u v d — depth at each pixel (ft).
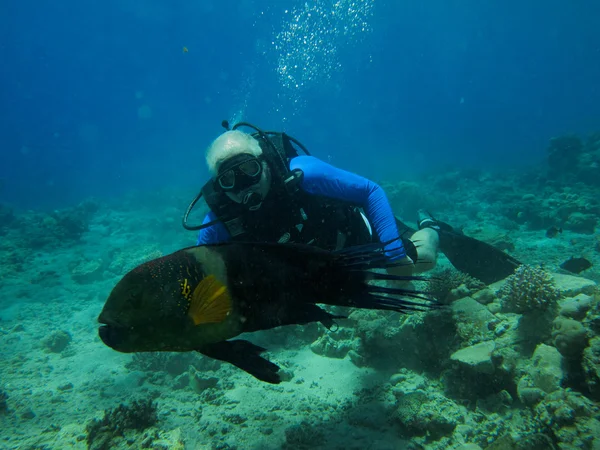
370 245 4.28
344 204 10.98
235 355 3.81
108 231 49.62
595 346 9.10
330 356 15.79
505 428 9.95
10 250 42.04
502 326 12.25
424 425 10.50
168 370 17.24
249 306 3.89
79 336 23.26
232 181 9.62
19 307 28.22
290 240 10.53
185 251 3.85
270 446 11.24
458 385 11.73
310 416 12.34
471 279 15.07
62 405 15.67
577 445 7.93
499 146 122.62
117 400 15.60
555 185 46.24
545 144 110.01
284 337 17.61
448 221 38.96
